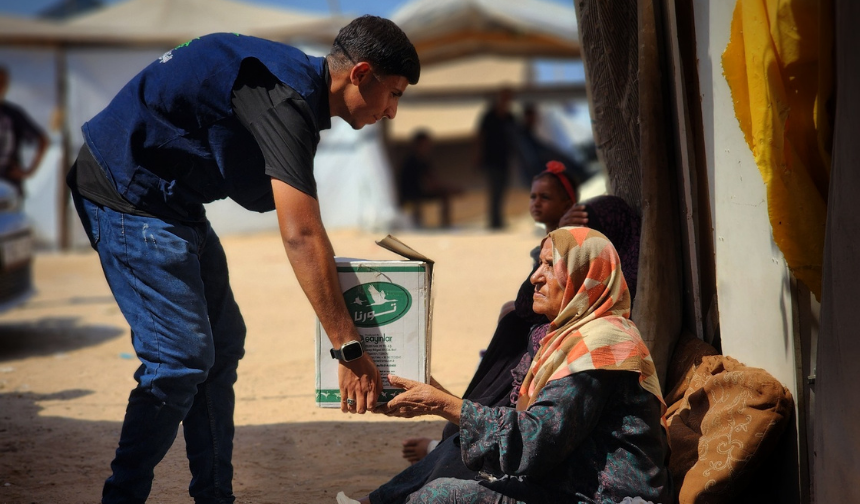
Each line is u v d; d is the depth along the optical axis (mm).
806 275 2766
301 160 2719
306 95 2750
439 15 17906
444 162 24484
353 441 4426
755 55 2770
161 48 15195
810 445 2889
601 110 4145
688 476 2982
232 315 3262
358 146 16797
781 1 2691
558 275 2754
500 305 8469
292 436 4508
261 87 2775
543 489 2736
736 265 3412
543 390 2668
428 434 4551
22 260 6949
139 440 2857
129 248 2859
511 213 21328
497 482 2771
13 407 5012
